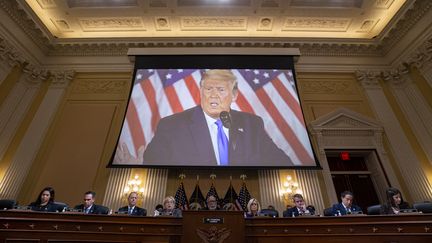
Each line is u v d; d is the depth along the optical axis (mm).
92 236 2738
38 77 7383
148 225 2873
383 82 7566
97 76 7680
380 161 6293
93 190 5883
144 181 5879
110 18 7551
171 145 6164
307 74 7734
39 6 7098
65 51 7875
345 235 2807
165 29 7887
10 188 5742
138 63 7512
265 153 6086
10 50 6496
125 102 7195
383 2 6984
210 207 4633
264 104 6766
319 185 5914
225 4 7215
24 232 2625
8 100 6535
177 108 6688
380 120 6816
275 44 7781
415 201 5719
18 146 6344
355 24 7707
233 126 6418
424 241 2684
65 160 6266
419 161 6184
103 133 6680
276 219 2932
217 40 7723
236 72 7289
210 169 5941
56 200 5750
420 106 6637
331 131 6695
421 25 6469
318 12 7355
